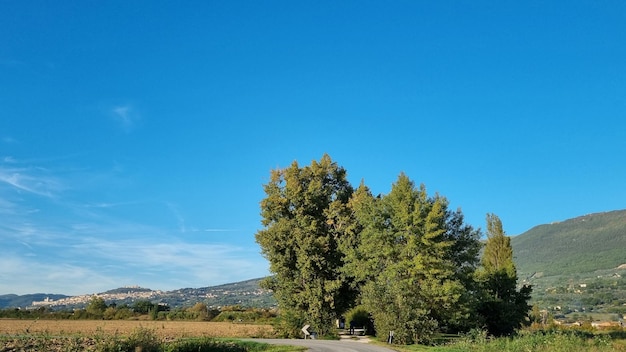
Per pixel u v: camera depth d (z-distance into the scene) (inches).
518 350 1425.9
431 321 1704.0
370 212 2047.2
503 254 2573.8
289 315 2164.1
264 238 2265.0
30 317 4133.9
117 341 1248.2
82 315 4271.7
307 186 2385.6
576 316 5339.6
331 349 1491.1
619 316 5452.8
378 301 1774.1
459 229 2023.9
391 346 1598.2
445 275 1815.9
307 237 2193.7
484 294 2092.8
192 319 4136.3
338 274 2252.7
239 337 2075.5
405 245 1907.0
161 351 1296.8
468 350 1454.2
